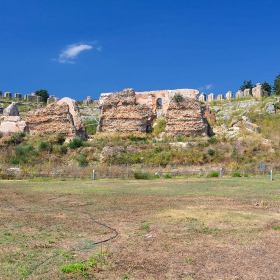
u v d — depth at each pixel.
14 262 7.18
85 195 17.33
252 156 35.12
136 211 12.73
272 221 10.94
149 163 34.62
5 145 39.88
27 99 69.38
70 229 10.04
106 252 7.85
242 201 14.79
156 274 6.62
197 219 11.26
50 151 38.16
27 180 27.81
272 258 7.51
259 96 59.25
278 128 43.91
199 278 6.43
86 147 38.34
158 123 47.91
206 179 25.81
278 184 21.44
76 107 45.59
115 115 43.75
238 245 8.46
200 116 42.34
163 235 9.39
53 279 6.33
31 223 10.79
